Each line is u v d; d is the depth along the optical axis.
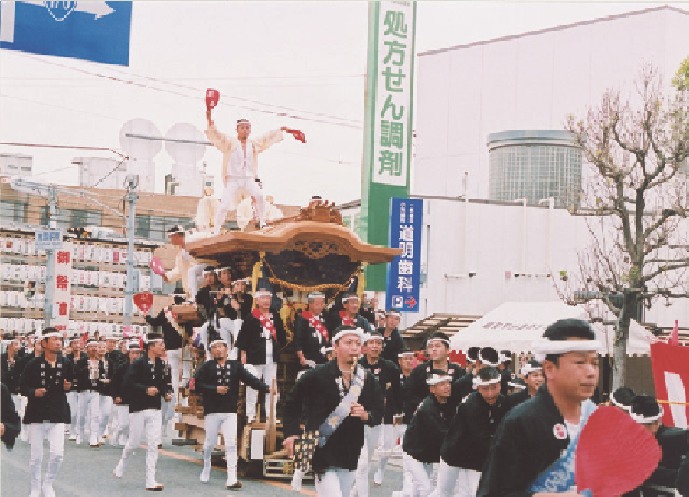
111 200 52.38
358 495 10.55
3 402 10.03
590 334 3.55
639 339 22.45
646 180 24.41
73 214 52.44
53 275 39.25
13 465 14.14
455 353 18.69
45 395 10.81
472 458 8.06
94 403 17.00
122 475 12.88
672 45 36.50
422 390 10.41
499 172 39.41
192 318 16.31
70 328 49.22
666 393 7.73
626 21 37.19
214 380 12.12
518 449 3.47
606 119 28.14
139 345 16.33
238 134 14.88
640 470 3.41
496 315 19.25
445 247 31.91
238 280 13.58
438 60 41.59
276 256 13.35
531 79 39.12
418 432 9.14
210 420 12.11
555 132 37.84
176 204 54.00
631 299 23.44
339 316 13.15
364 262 14.00
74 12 11.30
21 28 11.18
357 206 31.08
